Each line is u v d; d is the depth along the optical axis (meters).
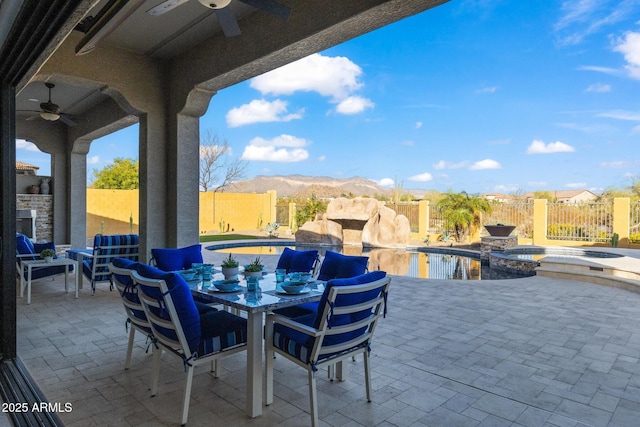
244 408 2.66
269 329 2.72
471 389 2.96
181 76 6.08
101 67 5.75
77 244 10.20
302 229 14.14
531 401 2.78
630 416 2.59
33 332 4.18
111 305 5.34
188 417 2.54
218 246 12.98
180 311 2.43
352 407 2.69
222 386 2.99
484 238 10.80
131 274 2.71
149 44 5.76
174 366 3.35
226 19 3.48
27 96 8.05
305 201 18.20
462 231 13.97
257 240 14.40
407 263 10.77
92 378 3.08
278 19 4.46
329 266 3.68
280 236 16.50
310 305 3.54
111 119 8.10
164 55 6.16
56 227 10.16
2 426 2.36
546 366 3.38
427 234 14.90
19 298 5.72
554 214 13.02
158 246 6.34
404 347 3.82
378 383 3.05
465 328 4.41
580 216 12.59
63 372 3.19
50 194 10.28
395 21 3.79
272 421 2.50
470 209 13.85
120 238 6.15
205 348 2.55
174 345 2.53
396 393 2.89
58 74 5.40
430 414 2.60
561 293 6.25
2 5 2.03
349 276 3.49
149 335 2.86
